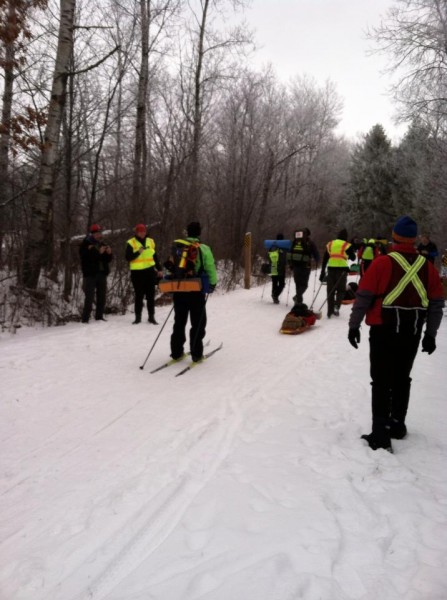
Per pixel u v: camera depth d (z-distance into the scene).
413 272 3.70
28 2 8.34
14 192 10.67
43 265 10.08
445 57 14.95
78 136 12.20
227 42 18.62
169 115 17.33
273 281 12.61
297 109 32.94
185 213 15.11
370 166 39.44
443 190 19.05
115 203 12.37
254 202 20.03
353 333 3.82
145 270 9.36
